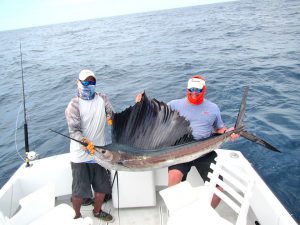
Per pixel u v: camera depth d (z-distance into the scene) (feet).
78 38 111.45
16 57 73.41
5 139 18.53
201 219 6.43
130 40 74.28
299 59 29.30
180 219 6.44
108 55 53.93
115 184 8.52
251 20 81.76
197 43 52.54
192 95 8.36
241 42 46.80
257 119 16.37
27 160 8.93
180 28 86.43
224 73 27.53
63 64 50.65
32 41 124.77
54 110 23.29
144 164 7.00
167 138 7.13
